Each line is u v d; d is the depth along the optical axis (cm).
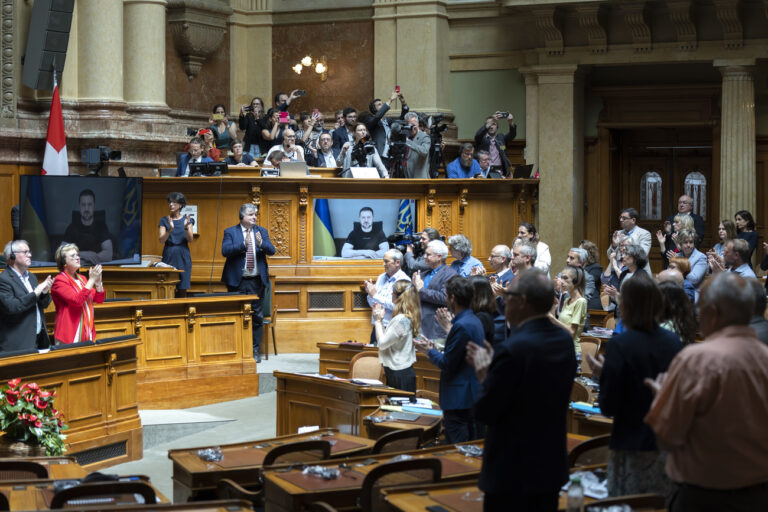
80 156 1448
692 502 399
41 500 495
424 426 698
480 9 1773
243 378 1109
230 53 1798
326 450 595
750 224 1198
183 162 1356
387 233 1346
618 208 1919
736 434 386
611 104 1822
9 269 841
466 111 1800
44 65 1387
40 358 773
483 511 442
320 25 1816
